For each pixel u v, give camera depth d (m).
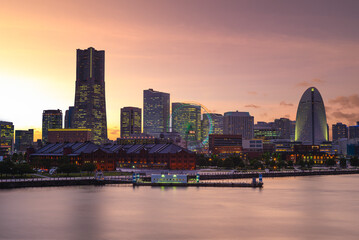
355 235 122.69
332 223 139.00
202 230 127.56
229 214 153.88
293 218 147.38
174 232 124.69
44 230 127.31
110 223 137.25
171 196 197.62
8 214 151.75
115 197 192.88
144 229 128.88
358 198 198.75
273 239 117.62
